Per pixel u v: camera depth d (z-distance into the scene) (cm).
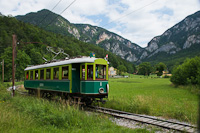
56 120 702
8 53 5494
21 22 13612
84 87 1095
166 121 798
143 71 16900
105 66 1168
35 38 11275
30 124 664
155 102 1256
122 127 696
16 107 1003
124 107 1124
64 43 14688
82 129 642
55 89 1322
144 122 785
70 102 1069
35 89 1723
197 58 3083
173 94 2180
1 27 10856
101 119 800
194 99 1695
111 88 3434
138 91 2653
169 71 18675
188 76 3161
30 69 1867
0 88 1977
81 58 1156
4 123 631
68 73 1172
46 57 7800
